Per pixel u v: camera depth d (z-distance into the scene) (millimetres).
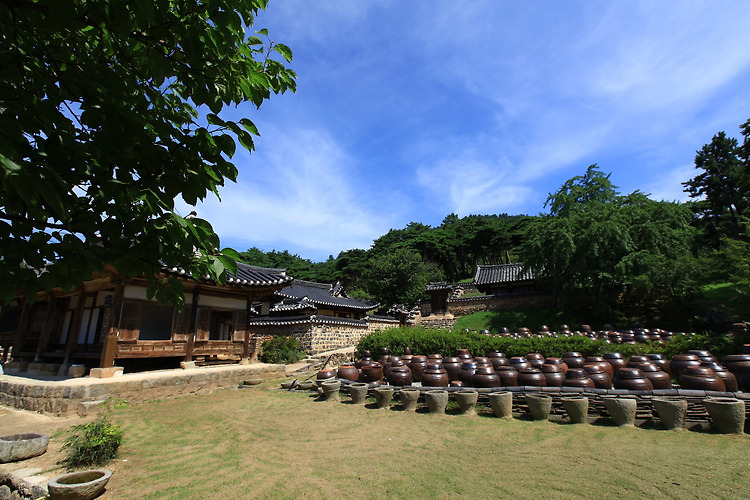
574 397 7227
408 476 4770
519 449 5617
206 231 2131
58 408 7750
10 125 1693
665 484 4293
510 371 8305
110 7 1746
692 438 5785
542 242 21156
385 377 10203
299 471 5012
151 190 1858
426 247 44656
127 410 8180
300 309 21219
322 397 9281
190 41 2107
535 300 25328
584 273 19812
